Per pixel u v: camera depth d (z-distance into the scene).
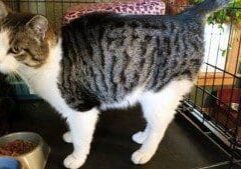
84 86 1.27
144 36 1.25
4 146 1.46
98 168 1.43
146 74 1.29
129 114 1.90
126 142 1.63
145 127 1.72
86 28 1.26
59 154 1.52
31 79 1.26
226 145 1.63
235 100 2.23
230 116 1.85
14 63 1.15
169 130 1.79
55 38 1.21
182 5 1.89
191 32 1.29
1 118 1.79
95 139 1.64
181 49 1.27
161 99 1.35
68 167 1.40
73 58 1.22
